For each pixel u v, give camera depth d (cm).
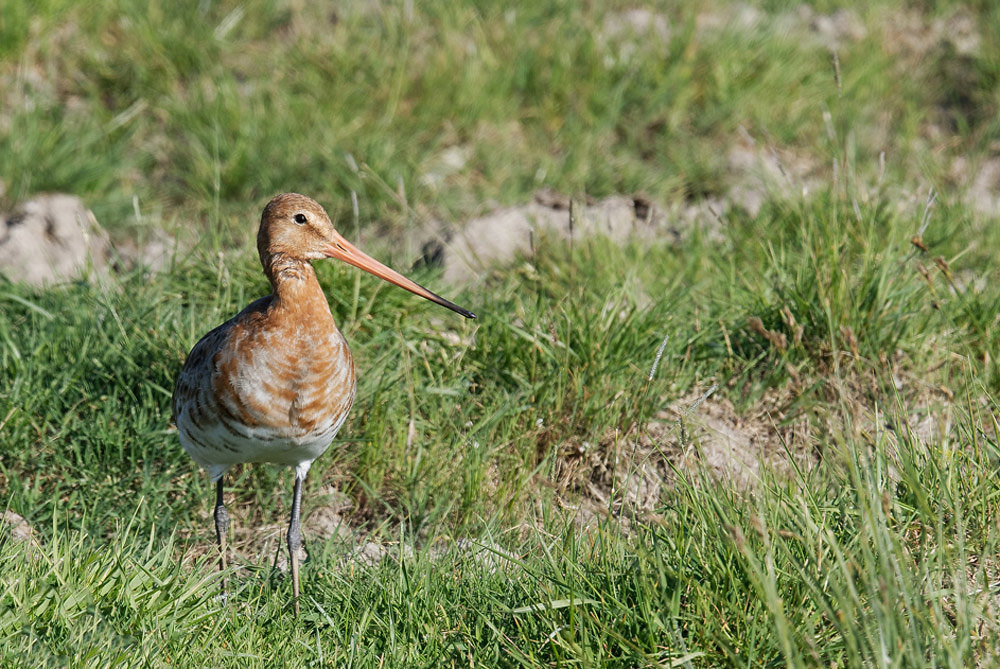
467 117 1570
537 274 1239
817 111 1605
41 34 1625
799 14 1814
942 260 975
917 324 1124
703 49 1662
